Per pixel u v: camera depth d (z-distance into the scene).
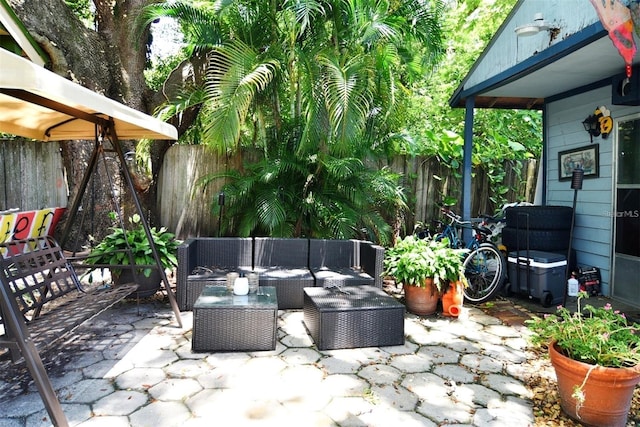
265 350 2.91
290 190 4.99
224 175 5.31
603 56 3.61
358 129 4.43
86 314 2.47
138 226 5.53
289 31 4.80
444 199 6.17
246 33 5.09
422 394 2.38
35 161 5.73
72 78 4.96
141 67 5.70
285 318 3.60
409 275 3.76
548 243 4.54
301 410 2.17
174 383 2.42
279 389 2.38
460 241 4.88
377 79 5.04
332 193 5.07
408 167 6.27
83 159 5.30
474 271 4.46
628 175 4.22
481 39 8.62
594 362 2.10
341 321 2.97
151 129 3.00
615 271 4.37
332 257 4.28
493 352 3.00
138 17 5.01
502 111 8.12
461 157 6.41
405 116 6.23
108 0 5.53
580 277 4.50
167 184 5.95
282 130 5.25
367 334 3.02
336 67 4.33
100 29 5.60
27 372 2.53
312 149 4.95
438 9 5.61
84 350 2.87
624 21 2.71
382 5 5.11
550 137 5.34
